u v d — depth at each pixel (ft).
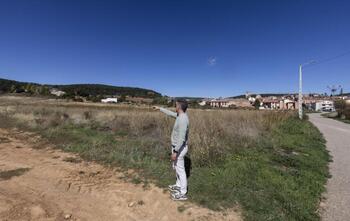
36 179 21.12
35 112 74.28
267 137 42.73
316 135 54.29
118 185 19.86
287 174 23.86
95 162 25.59
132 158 25.77
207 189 18.89
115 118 57.93
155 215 16.11
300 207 17.37
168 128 41.06
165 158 26.45
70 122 53.67
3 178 21.21
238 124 46.14
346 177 24.90
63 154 28.86
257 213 16.28
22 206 16.62
